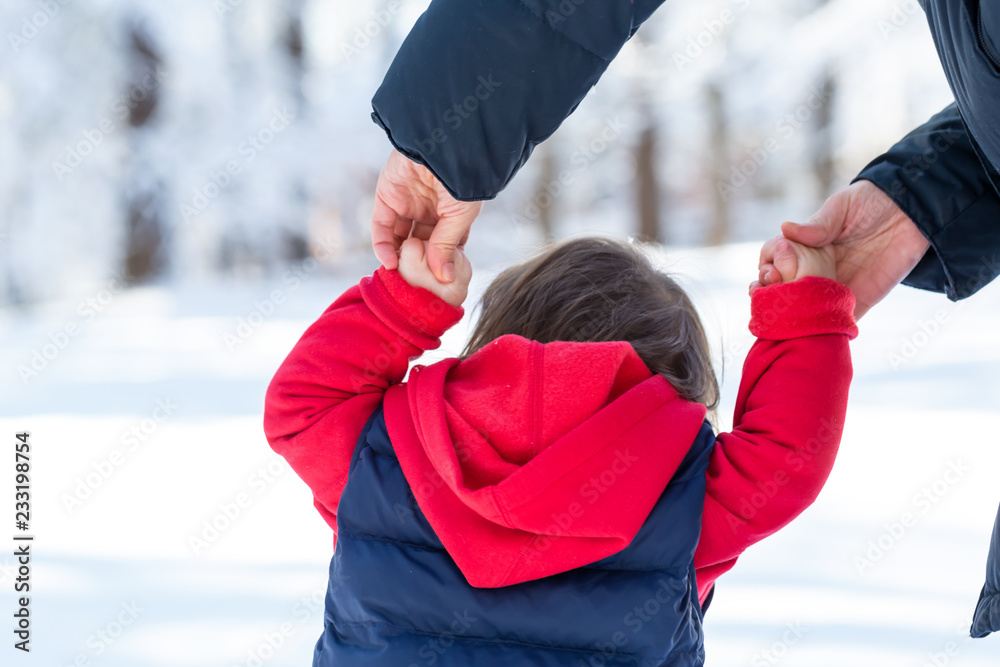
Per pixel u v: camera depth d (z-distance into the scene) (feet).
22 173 35.73
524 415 3.29
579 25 3.02
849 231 3.94
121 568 8.36
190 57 37.50
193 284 39.63
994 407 13.92
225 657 6.39
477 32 3.05
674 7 36.86
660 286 4.09
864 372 17.33
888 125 37.63
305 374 3.66
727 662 6.06
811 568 7.82
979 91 2.81
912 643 6.27
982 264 3.88
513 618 3.16
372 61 40.11
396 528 3.32
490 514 3.12
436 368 3.54
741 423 3.54
